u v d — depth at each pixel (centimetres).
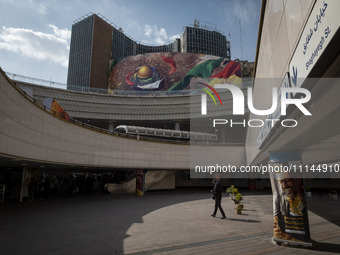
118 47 10688
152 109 4878
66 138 1523
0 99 844
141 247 605
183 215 1130
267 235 733
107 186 2439
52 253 560
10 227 850
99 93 4825
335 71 311
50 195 2128
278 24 575
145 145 2475
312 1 314
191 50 11012
